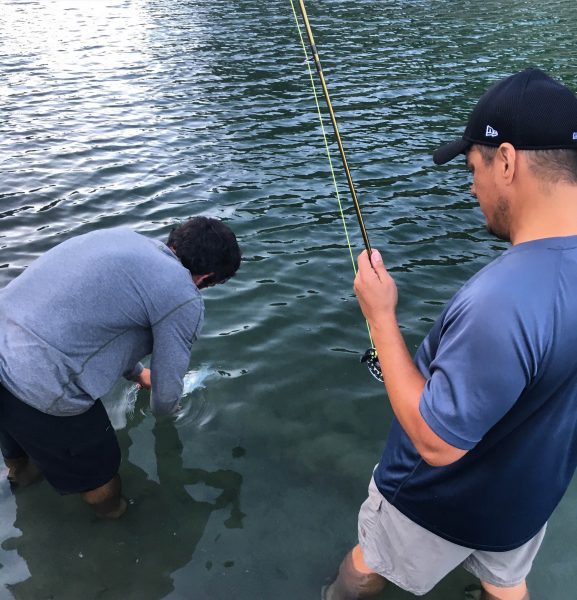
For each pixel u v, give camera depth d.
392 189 6.92
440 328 1.63
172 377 2.43
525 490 1.64
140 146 8.25
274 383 3.64
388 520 2.01
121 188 6.77
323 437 3.25
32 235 5.58
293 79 12.27
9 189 6.61
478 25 19.14
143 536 2.67
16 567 2.52
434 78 12.38
